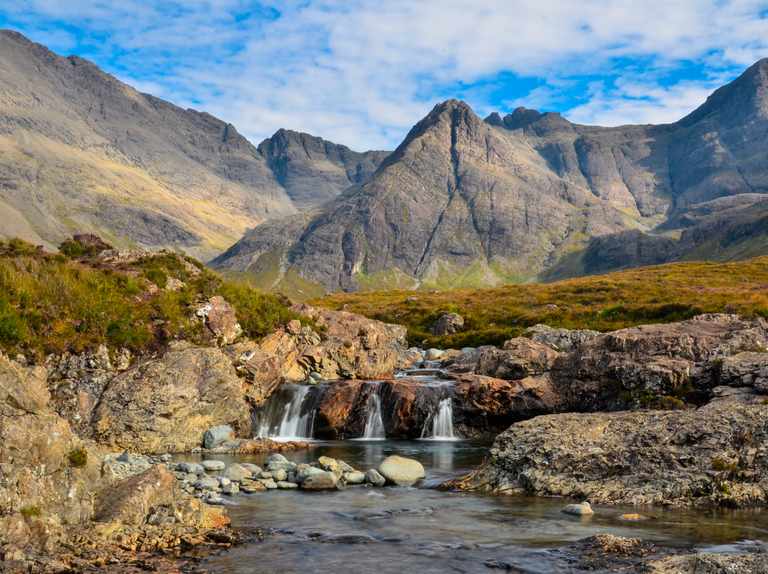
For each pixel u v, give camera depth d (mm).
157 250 48531
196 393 36875
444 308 96250
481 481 25656
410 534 18906
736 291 89750
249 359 43406
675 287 98938
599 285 106125
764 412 24688
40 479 16312
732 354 39938
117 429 34031
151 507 18500
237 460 32469
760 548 16969
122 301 39375
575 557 16594
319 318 55719
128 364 36812
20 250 41031
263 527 19578
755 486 22062
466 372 54375
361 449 37906
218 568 15789
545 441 25844
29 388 17281
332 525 19875
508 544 17844
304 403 44938
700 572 14820
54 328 35125
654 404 38062
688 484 22312
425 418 44312
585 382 43188
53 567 15000
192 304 42906
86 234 48781
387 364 57375
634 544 17281
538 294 105938
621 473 23594
